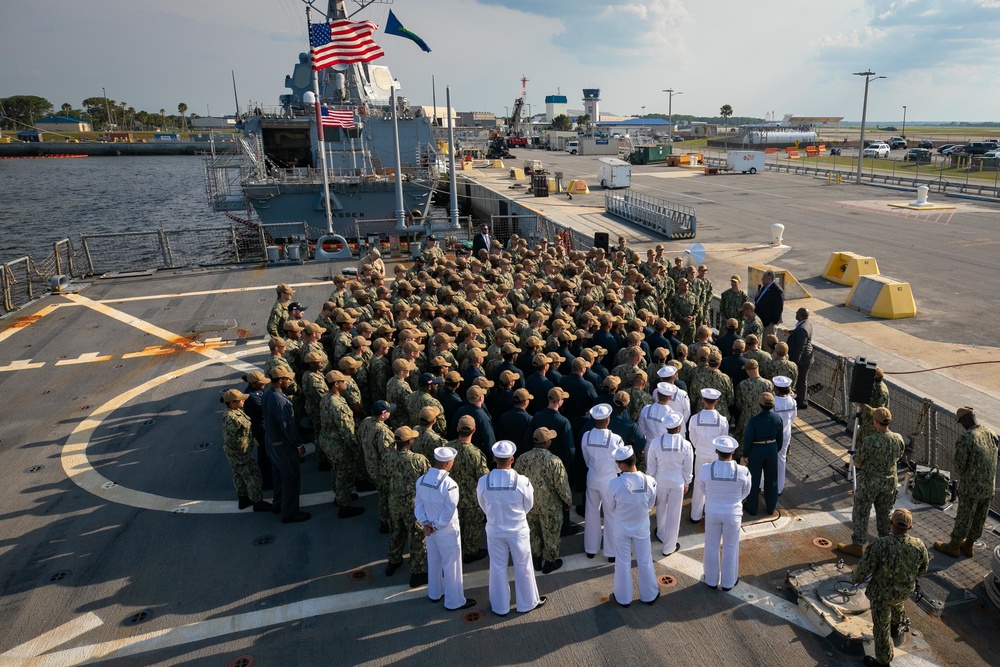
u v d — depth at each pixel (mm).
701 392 8398
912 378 13125
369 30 24484
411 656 6230
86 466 10156
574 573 7434
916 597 6773
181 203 66375
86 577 7504
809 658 6062
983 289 19781
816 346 11758
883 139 109562
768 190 45969
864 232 29391
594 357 9758
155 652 6367
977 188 41000
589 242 24953
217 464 10203
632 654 6164
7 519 8711
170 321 17672
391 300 13625
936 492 8141
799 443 10289
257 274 22875
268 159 36625
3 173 110875
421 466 7020
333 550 7977
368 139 38000
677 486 7473
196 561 7789
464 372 9297
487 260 16562
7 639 6551
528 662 6105
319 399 9477
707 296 14695
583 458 7871
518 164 75312
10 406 12500
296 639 6496
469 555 7758
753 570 7344
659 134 151375
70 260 23703
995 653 6043
